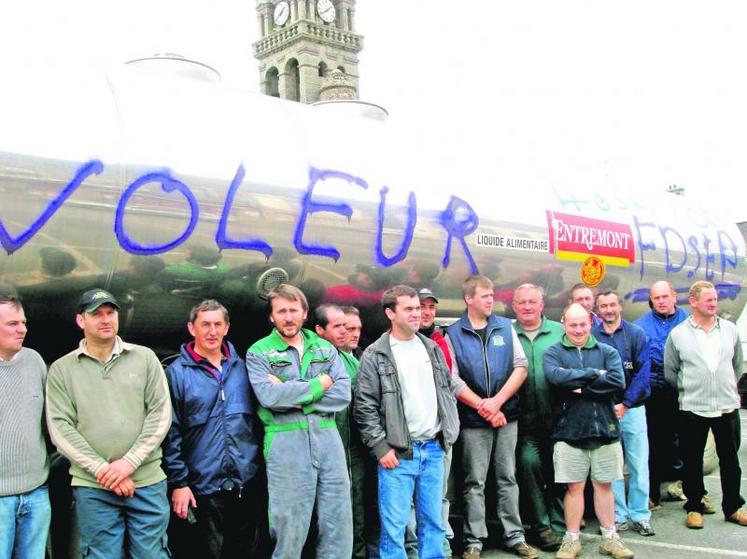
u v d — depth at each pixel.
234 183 3.60
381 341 3.83
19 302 2.88
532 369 4.59
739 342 5.04
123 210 3.24
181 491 3.23
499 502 4.45
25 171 2.99
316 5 49.06
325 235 3.95
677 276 6.73
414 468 3.76
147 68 4.19
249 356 3.45
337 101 5.16
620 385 4.34
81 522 2.98
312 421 3.42
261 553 3.56
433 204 4.54
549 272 5.34
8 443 2.79
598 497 4.47
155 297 3.46
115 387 3.03
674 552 4.55
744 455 7.70
